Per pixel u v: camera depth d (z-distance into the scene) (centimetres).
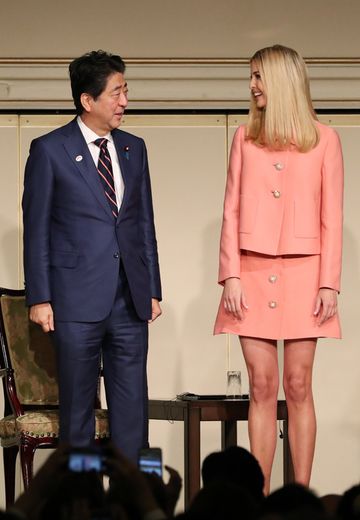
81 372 947
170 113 1358
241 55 1339
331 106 1353
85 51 1330
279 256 953
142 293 966
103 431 1000
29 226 952
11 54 1327
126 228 964
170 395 1339
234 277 953
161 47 1334
